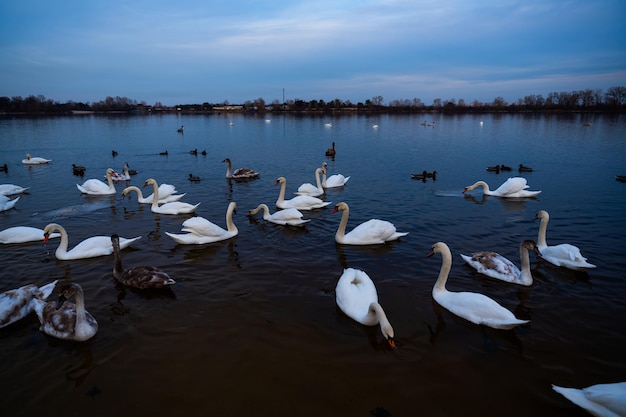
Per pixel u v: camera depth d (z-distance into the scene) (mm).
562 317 3129
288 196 7418
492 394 2326
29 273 3924
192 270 3998
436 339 2840
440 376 2469
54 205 6785
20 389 2365
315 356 2652
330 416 2154
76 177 9359
